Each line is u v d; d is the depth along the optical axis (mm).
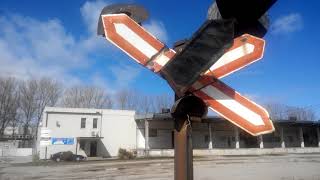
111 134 45562
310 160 30719
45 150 42719
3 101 65000
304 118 68500
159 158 38500
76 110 44688
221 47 1604
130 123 46438
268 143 48625
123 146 45688
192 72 1659
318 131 49562
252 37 1818
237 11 1679
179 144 1785
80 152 44188
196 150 41750
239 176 16797
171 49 1861
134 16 1940
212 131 46875
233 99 1826
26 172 23625
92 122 45125
